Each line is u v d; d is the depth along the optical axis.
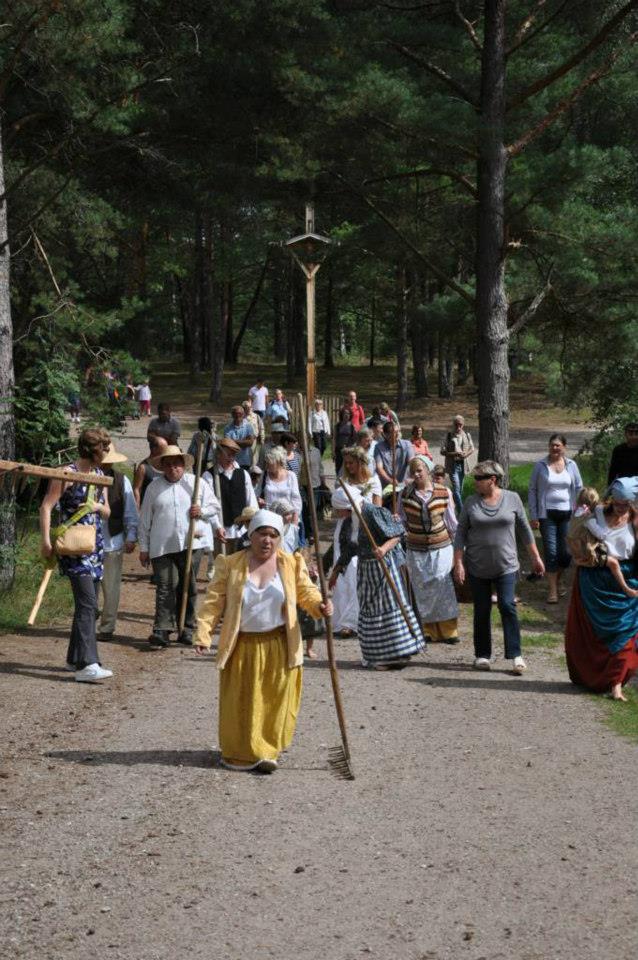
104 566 10.48
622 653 8.64
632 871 5.02
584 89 16.41
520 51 17.34
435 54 17.02
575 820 5.73
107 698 8.23
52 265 18.88
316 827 5.56
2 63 14.17
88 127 15.87
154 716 7.77
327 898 4.68
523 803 6.00
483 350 16.56
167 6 17.45
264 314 75.19
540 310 17.97
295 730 7.59
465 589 13.30
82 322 17.53
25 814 5.67
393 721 7.84
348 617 11.30
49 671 8.95
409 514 11.09
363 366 62.72
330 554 10.88
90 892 4.71
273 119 17.98
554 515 13.30
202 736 7.29
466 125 15.41
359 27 16.56
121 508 10.38
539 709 8.27
